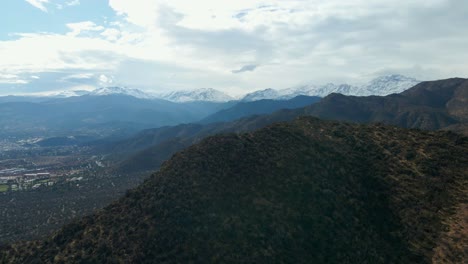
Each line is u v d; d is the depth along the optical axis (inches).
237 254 2696.9
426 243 2891.2
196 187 3245.6
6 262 2687.0
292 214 3112.7
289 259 2755.9
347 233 3034.0
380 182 3565.5
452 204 3161.9
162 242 2706.7
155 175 3521.2
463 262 2620.6
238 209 3083.2
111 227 2893.7
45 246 2839.6
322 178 3548.2
